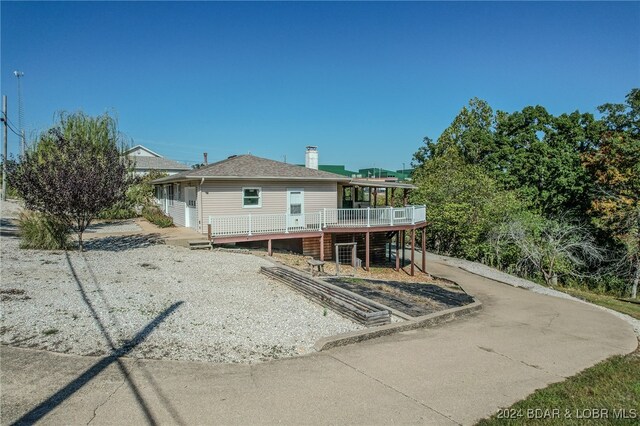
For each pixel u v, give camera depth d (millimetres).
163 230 20625
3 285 9250
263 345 6688
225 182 18812
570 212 25203
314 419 4430
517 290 15047
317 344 6730
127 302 8523
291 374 5598
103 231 20562
